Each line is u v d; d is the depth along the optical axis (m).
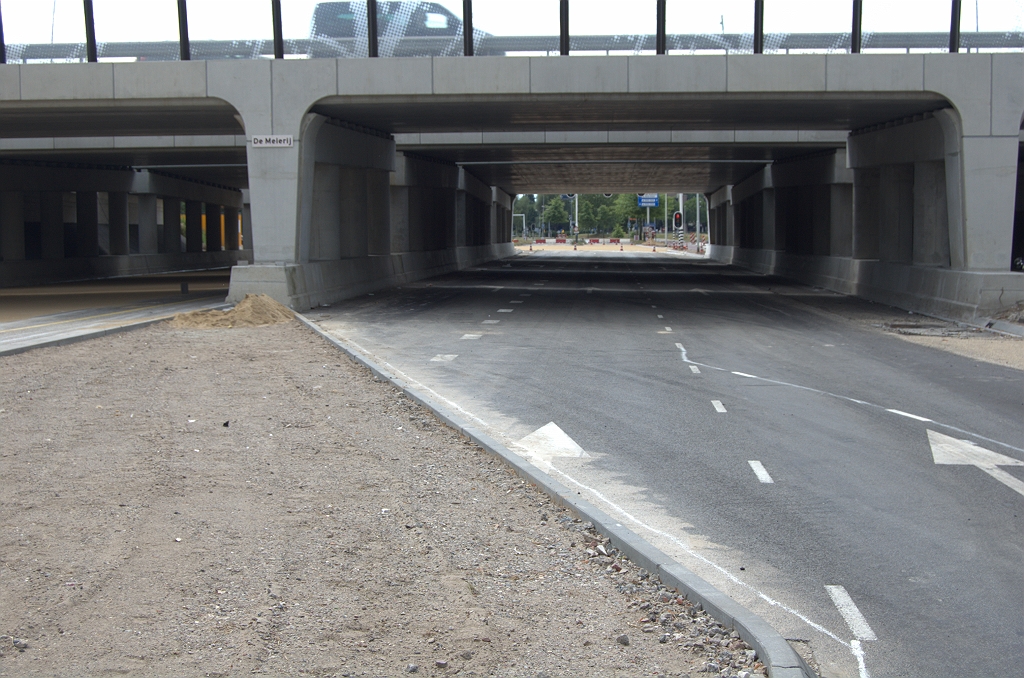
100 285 37.38
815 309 26.50
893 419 11.55
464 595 5.68
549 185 73.25
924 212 26.44
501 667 4.74
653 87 23.39
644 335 20.14
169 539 6.59
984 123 22.80
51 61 26.14
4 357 15.48
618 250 102.56
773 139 37.62
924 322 23.03
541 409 12.01
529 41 24.72
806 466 9.27
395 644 4.98
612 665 4.77
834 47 24.34
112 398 12.20
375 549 6.48
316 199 28.61
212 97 24.72
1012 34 24.33
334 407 11.82
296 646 4.93
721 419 11.49
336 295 28.14
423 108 26.02
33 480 8.14
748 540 7.06
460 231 57.16
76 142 38.47
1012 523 7.55
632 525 7.39
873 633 5.45
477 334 20.17
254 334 19.66
